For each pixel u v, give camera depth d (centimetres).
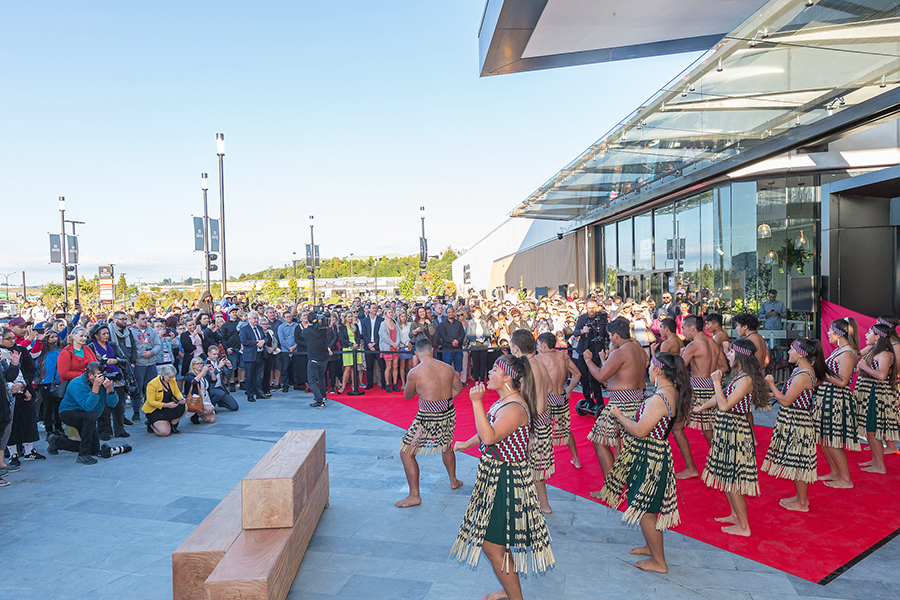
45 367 740
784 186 1187
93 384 663
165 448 719
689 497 521
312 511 439
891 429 574
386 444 728
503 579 319
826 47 645
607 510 497
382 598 350
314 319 1137
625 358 518
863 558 393
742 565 386
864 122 784
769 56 680
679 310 1152
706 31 1282
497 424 313
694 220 1423
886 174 836
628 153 1109
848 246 955
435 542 433
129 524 473
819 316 988
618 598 344
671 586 358
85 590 365
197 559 332
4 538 445
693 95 798
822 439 541
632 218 1825
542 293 2550
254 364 1051
